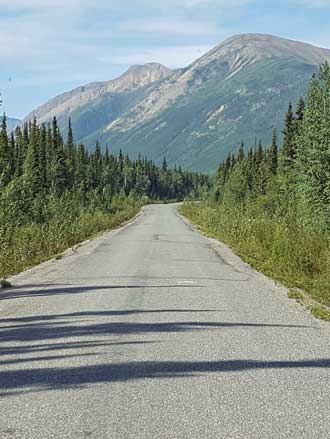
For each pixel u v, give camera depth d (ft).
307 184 79.25
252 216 106.52
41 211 106.63
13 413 17.65
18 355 24.39
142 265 60.49
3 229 69.56
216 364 23.27
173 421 17.07
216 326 30.55
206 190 423.23
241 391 19.92
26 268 58.80
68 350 25.23
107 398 19.03
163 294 41.22
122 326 30.22
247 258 67.00
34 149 208.95
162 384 20.58
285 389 20.21
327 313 33.96
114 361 23.54
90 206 181.27
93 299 38.81
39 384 20.48
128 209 261.03
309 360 24.08
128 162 513.04
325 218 74.33
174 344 26.48
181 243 92.58
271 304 37.73
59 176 234.79
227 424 16.88
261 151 261.65
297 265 52.31
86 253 75.00
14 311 34.50
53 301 37.99
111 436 15.93
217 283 47.42
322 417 17.53
